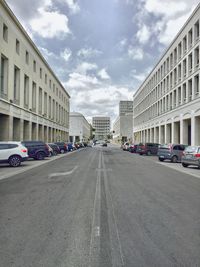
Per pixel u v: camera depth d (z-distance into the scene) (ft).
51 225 18.49
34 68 131.95
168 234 16.78
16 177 43.11
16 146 61.36
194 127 108.47
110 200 26.37
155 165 68.33
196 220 19.84
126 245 14.96
